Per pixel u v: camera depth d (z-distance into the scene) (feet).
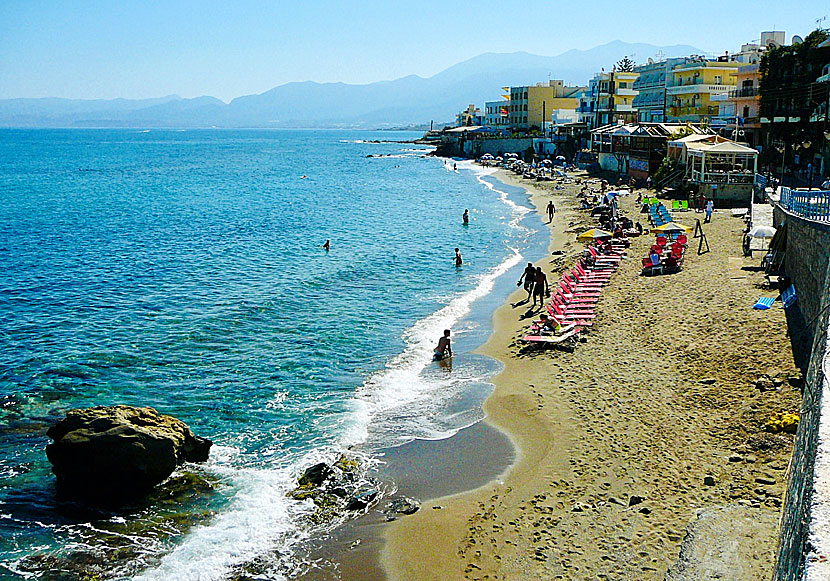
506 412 64.49
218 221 208.13
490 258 142.82
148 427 55.52
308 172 424.46
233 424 64.64
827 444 21.77
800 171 201.98
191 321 98.17
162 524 48.57
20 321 98.94
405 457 57.31
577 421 60.59
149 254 152.97
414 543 45.50
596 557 41.55
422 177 375.66
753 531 40.19
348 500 50.90
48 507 50.88
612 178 280.92
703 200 175.01
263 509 50.16
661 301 92.84
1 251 155.74
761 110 221.66
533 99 524.11
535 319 94.94
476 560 43.04
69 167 460.55
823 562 16.62
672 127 250.78
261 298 111.34
